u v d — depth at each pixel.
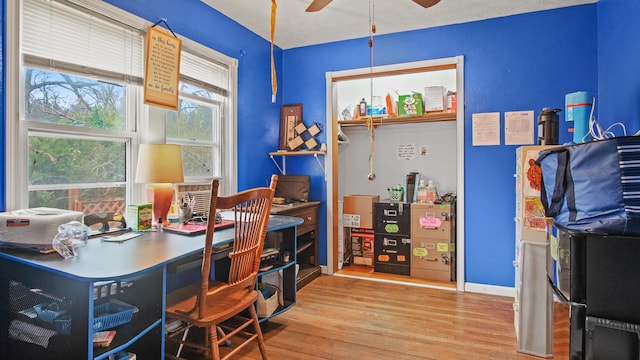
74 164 2.07
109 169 2.25
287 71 3.95
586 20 2.90
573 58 2.93
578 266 1.39
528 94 3.06
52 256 1.50
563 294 1.56
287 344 2.26
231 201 1.66
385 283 3.49
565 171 1.43
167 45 2.46
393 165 4.39
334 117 3.82
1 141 1.70
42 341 1.43
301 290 3.28
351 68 3.66
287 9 2.98
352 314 2.73
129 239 1.87
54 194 1.97
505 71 3.12
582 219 1.34
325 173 3.81
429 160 4.22
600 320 1.36
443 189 4.16
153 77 2.37
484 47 3.18
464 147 3.26
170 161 2.16
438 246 3.57
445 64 3.30
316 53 3.81
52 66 1.90
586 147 1.34
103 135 2.17
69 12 1.96
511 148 3.11
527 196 2.15
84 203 2.12
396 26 3.33
